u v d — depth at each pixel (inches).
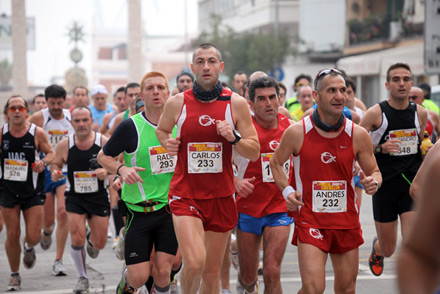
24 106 574.6
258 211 441.4
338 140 369.7
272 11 4057.6
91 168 564.4
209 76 372.8
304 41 3351.4
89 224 574.2
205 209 383.2
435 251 141.5
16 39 3004.4
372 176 373.4
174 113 383.9
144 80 424.5
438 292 148.3
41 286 569.3
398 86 485.7
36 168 567.5
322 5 3346.5
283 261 668.7
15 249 559.8
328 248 369.1
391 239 507.2
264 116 448.5
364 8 3157.0
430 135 610.2
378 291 523.8
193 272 364.2
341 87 362.0
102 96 954.7
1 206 569.9
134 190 418.0
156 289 412.2
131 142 421.1
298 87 903.1
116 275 609.6
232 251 571.2
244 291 456.1
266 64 3312.0
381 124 494.3
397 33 2829.7
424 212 142.0
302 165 373.1
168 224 414.0
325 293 526.0
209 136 379.2
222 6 5123.0
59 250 623.8
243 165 445.4
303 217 371.2
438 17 998.4
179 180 383.9
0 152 579.2
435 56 1003.9
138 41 2541.8
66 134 740.7
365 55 2906.0
